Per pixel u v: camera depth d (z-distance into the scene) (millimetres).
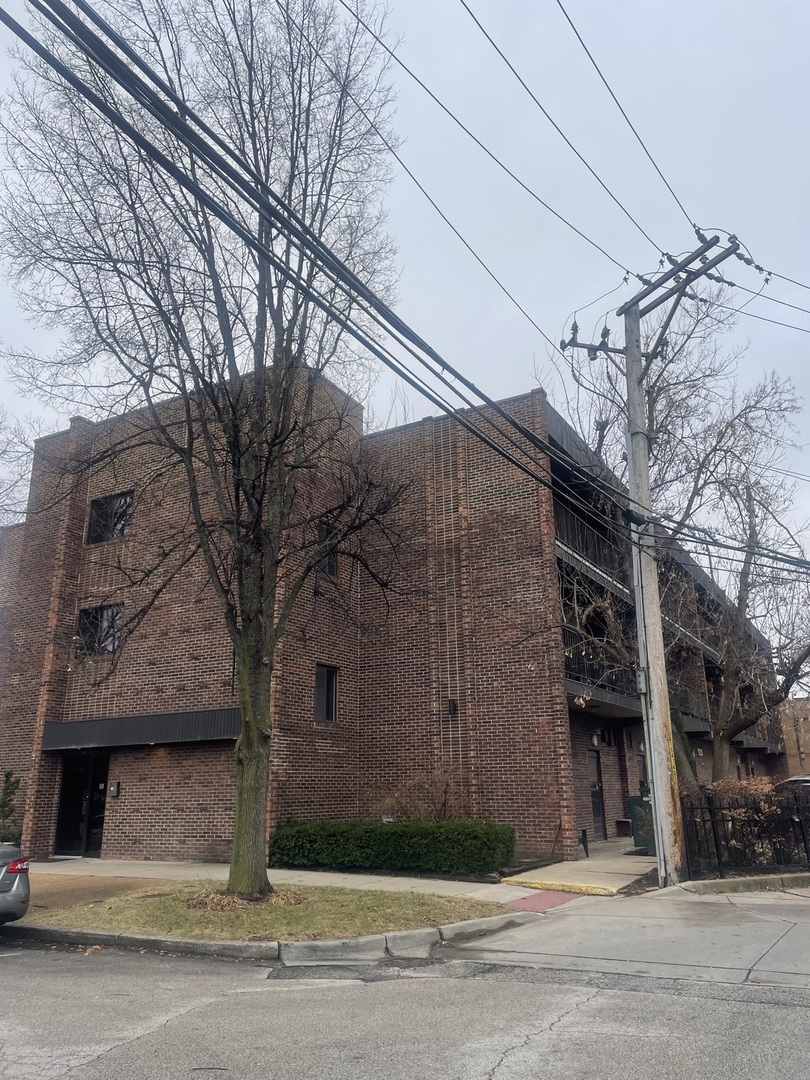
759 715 18328
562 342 15562
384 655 19188
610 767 22922
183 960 8883
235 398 11625
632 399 14656
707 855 13758
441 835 14430
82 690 19609
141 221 11531
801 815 14516
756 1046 5477
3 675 21078
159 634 18562
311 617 18031
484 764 17359
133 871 15375
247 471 12016
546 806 16484
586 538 21453
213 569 11734
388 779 18375
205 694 17422
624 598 19406
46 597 20703
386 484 14852
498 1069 5082
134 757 18328
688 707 25484
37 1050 5512
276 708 16562
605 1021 6184
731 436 17453
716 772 18406
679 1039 5672
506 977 7898
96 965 8609
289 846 15500
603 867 14984
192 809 17156
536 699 17109
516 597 17875
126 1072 5062
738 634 18188
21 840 19031
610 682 20562
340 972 8297
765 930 9547
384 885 13125
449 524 19078
